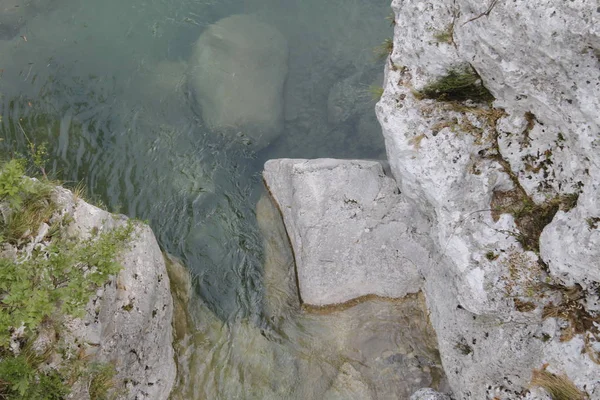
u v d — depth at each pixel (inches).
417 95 183.5
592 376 152.1
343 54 300.8
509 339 173.9
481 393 181.2
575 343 156.7
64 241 167.2
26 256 160.6
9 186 161.8
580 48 134.3
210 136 270.5
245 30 302.7
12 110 263.9
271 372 207.8
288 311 223.6
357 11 315.9
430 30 171.5
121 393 174.1
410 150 184.5
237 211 250.5
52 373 151.7
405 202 219.5
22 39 291.7
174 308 213.3
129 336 178.4
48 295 153.3
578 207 149.6
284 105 290.0
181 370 203.6
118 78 283.6
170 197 250.4
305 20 316.8
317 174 231.8
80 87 277.7
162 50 297.9
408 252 217.8
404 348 211.9
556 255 154.5
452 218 179.3
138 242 191.5
